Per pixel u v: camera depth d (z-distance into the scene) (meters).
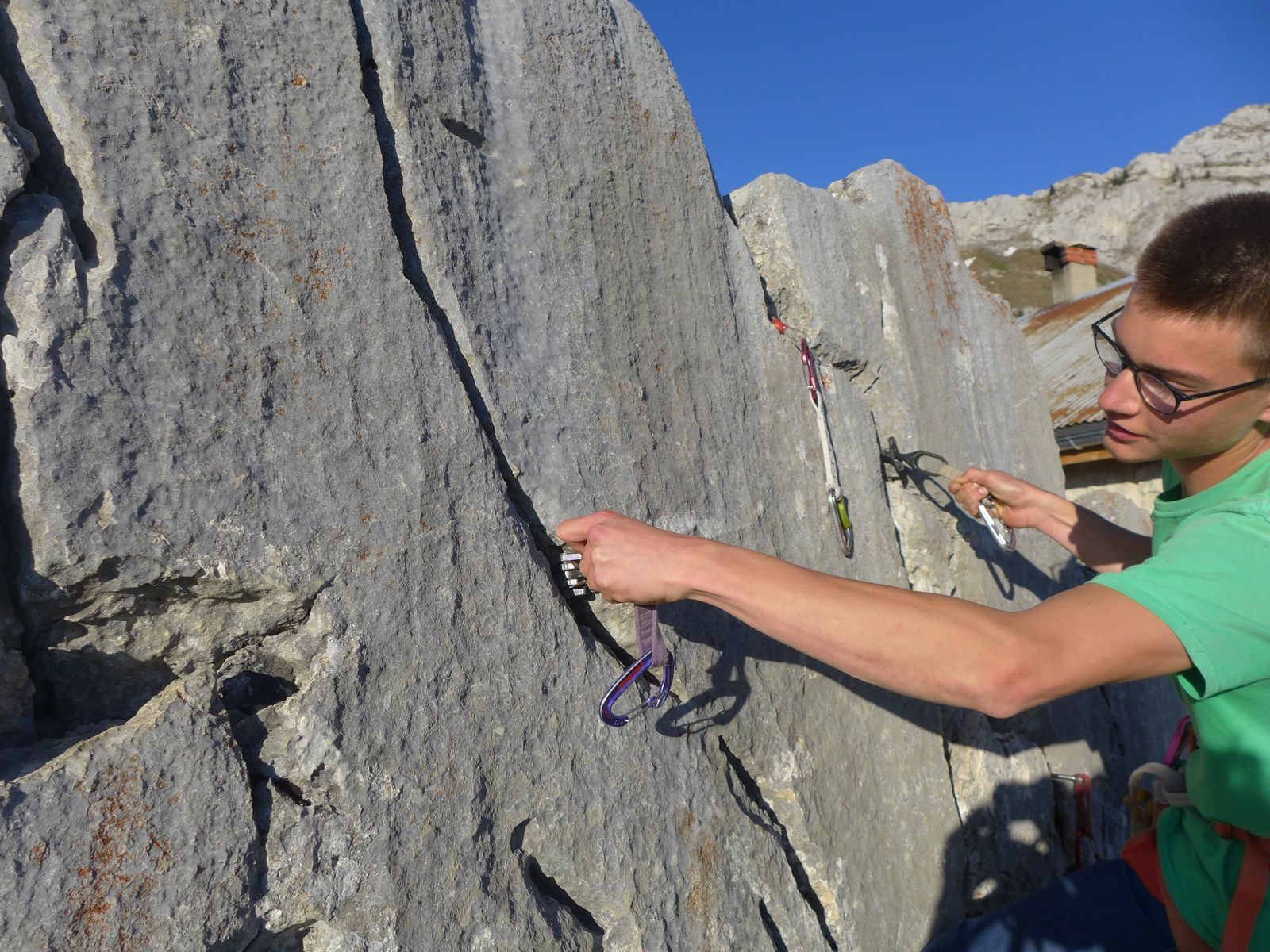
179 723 0.95
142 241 1.01
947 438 2.52
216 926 0.93
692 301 1.77
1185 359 1.10
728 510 1.72
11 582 0.93
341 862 1.05
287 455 1.09
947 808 2.03
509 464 1.36
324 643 1.09
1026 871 2.29
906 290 2.50
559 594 1.38
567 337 1.50
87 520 0.93
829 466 1.97
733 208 2.19
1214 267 1.04
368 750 1.09
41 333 0.92
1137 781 1.66
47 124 1.00
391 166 1.32
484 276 1.40
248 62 1.15
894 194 2.54
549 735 1.29
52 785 0.84
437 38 1.39
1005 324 3.00
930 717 2.07
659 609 1.48
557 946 1.25
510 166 1.49
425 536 1.20
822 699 1.79
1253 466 1.20
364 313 1.21
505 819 1.22
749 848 1.55
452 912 1.13
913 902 1.86
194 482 1.01
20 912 0.79
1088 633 0.95
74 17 1.01
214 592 1.03
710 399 1.75
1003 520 2.11
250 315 1.09
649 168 1.74
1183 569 1.00
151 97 1.05
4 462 0.91
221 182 1.10
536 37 1.57
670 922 1.37
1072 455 5.38
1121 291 8.05
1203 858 1.38
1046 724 2.57
